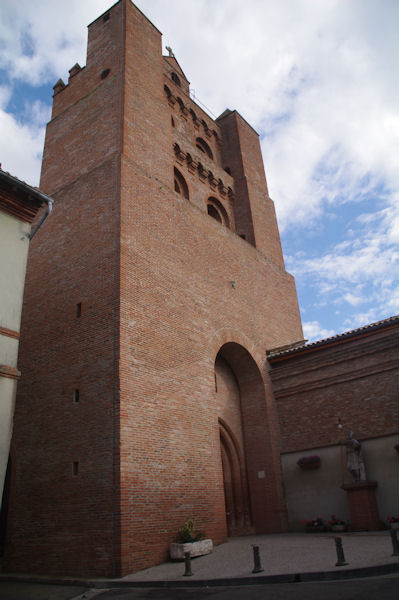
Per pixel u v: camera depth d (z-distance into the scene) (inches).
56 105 950.4
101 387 552.7
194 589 387.5
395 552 400.2
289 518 759.7
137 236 661.3
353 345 778.8
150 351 601.6
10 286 424.2
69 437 557.6
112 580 442.3
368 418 729.0
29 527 547.5
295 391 826.2
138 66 871.1
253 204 1106.7
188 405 633.6
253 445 817.5
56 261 700.7
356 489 674.8
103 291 610.2
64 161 823.1
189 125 1115.9
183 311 696.4
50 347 637.3
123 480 495.2
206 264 805.2
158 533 514.0
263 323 916.6
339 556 390.3
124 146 740.0
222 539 606.9
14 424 624.7
